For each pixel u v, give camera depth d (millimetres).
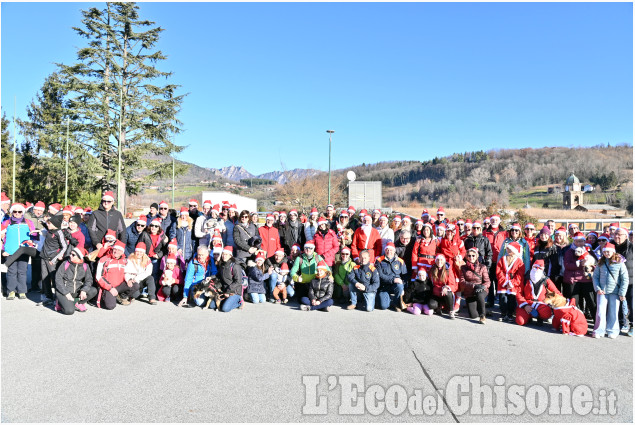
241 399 4316
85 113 38062
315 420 3914
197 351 5754
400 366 5371
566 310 7168
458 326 7523
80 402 4180
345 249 9164
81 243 8188
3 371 4934
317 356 5660
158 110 41281
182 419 3875
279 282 9227
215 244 8703
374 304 8906
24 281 8836
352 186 26828
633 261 7398
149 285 8719
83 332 6551
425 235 8852
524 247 8461
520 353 6031
